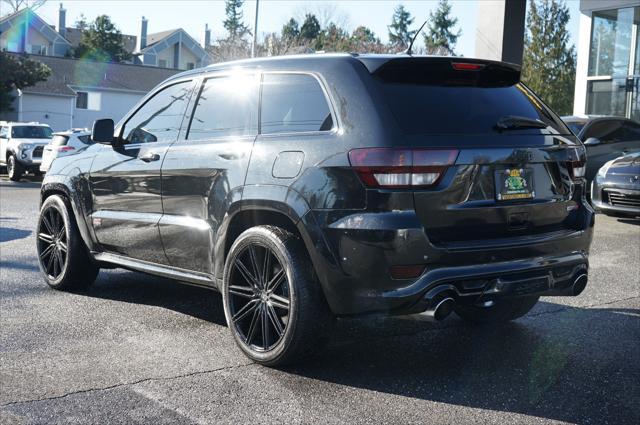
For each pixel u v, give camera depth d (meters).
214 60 47.62
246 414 3.47
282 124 4.23
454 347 4.56
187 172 4.70
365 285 3.70
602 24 18.70
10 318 5.18
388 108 3.81
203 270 4.70
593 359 4.31
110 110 47.75
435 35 72.56
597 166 12.18
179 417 3.43
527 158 4.01
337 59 4.11
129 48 71.06
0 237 9.34
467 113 3.98
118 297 5.87
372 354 4.42
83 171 5.73
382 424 3.37
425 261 3.66
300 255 3.95
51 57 48.38
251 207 4.18
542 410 3.54
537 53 55.88
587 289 6.21
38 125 23.52
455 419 3.43
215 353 4.41
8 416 3.42
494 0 13.88
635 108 17.92
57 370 4.07
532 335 4.83
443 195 3.72
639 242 8.72
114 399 3.65
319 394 3.74
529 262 3.95
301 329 3.91
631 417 3.45
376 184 3.66
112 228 5.45
